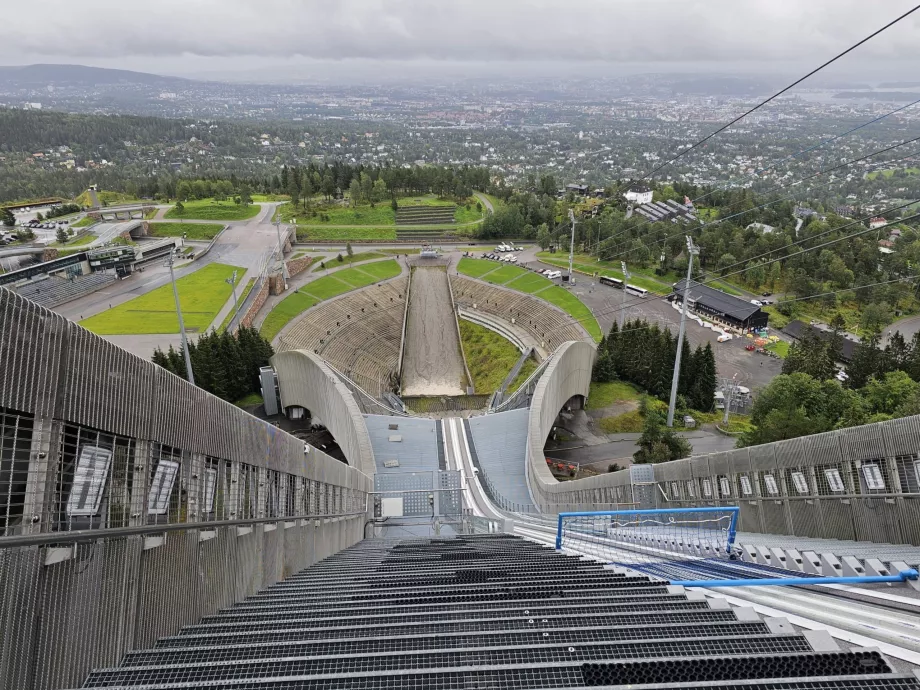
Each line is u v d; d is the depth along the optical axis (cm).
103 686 802
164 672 817
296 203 18875
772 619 890
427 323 12331
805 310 12488
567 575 1578
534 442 6128
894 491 2188
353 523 4069
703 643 815
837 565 1478
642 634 884
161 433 1338
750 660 716
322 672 812
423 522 5309
